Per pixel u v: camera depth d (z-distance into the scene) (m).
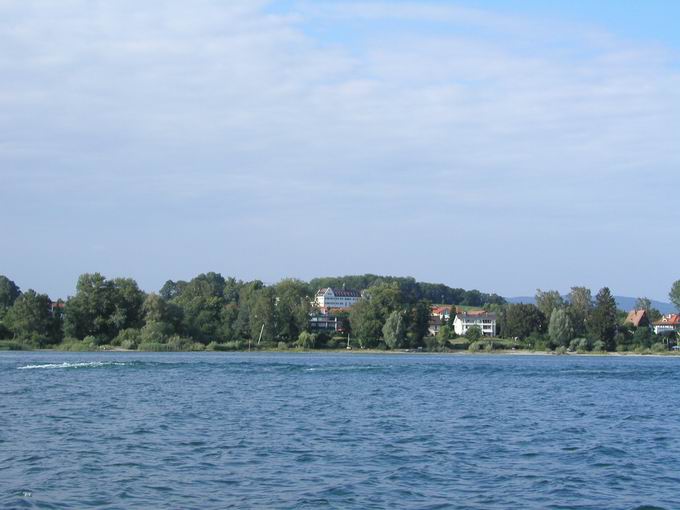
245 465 37.78
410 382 98.31
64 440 45.22
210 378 101.06
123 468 36.72
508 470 37.56
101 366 125.56
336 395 77.88
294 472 36.22
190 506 29.84
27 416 57.12
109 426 51.66
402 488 33.25
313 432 49.62
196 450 41.94
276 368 124.44
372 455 41.00
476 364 149.75
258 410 62.47
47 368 119.12
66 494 31.45
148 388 84.00
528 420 58.03
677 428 54.28
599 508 30.50
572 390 88.62
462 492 32.75
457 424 54.84
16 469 36.28
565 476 36.31
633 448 44.62
